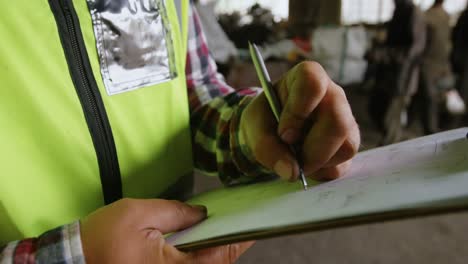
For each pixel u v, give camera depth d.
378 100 2.49
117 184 0.44
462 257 1.42
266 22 3.78
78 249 0.26
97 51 0.41
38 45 0.36
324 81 0.33
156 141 0.49
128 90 0.44
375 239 1.53
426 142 0.35
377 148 0.41
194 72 0.61
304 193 0.29
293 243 1.52
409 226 1.61
